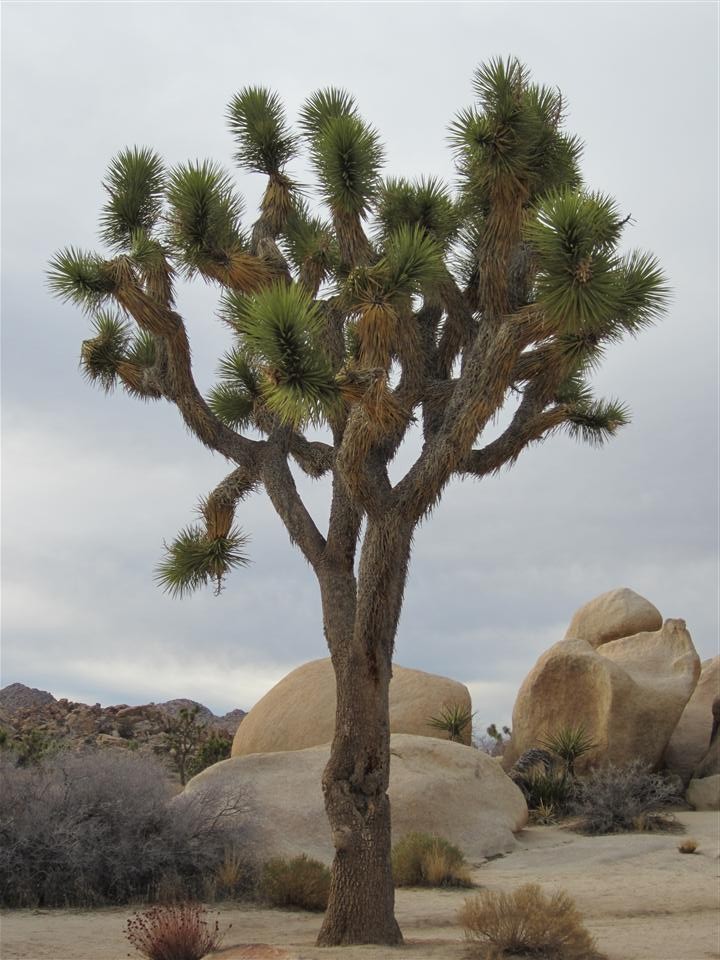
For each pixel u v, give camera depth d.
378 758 9.74
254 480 11.74
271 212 11.52
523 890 9.54
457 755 17.81
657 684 22.02
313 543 10.48
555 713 22.12
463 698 22.38
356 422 9.07
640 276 9.06
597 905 12.02
